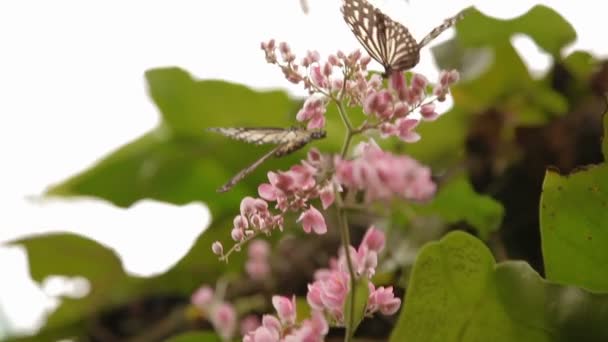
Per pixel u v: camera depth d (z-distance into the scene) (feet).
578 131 4.77
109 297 5.61
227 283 5.29
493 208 4.47
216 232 5.25
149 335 5.48
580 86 5.01
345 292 3.65
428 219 4.59
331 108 5.11
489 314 3.83
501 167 4.74
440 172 4.95
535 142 4.78
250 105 5.85
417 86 3.60
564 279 3.85
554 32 4.89
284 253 5.25
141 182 5.89
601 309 3.76
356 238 5.03
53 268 5.55
